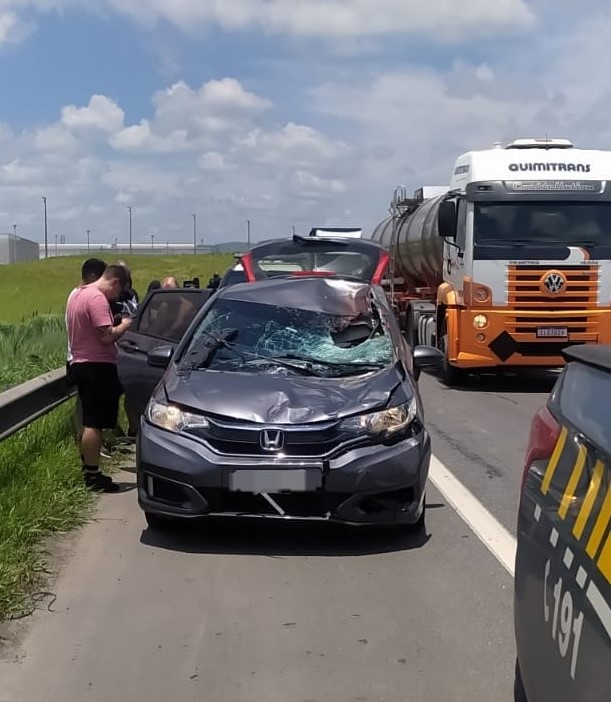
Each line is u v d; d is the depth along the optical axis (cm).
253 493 593
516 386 1532
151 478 621
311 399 619
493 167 1423
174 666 442
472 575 568
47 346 1588
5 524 607
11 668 439
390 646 465
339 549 619
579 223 1403
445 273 1578
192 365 680
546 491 339
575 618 286
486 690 418
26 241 11600
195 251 13075
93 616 502
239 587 548
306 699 409
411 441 614
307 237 1242
